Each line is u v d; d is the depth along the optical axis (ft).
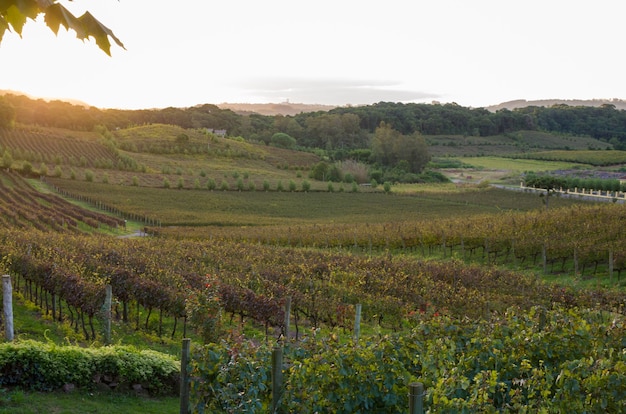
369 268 94.22
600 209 140.36
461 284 84.43
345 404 26.58
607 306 66.23
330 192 327.88
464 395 24.57
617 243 99.40
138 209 239.30
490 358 29.55
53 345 33.91
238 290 59.88
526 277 89.20
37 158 342.03
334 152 527.81
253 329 63.82
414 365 30.53
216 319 48.08
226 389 26.68
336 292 71.46
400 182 394.73
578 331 31.76
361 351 27.53
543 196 262.06
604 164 430.20
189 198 282.77
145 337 55.98
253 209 265.34
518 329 33.88
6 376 31.35
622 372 24.13
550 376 25.29
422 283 79.36
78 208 218.18
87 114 585.22
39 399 30.48
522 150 568.41
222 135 611.47
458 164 476.54
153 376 35.27
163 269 76.74
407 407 27.22
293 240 160.45
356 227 172.65
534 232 124.26
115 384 34.27
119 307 68.03
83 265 73.00
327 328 62.85
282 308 54.85
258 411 27.22
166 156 455.22
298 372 26.13
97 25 8.89
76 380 33.14
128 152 451.53
